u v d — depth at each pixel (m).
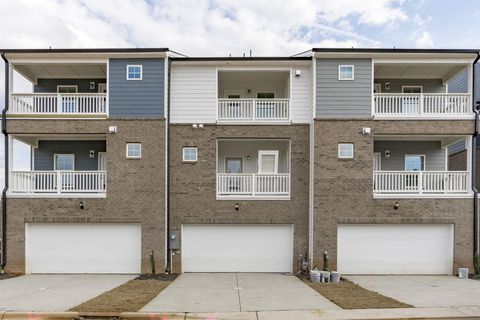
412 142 15.84
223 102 14.76
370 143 13.88
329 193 13.77
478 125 13.88
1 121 13.88
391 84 16.20
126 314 7.75
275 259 14.16
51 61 14.14
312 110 14.13
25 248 13.74
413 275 13.69
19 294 9.91
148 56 14.11
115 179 13.89
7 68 14.05
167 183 14.01
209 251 14.12
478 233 13.77
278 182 14.46
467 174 14.03
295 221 14.16
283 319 7.50
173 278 12.66
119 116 14.03
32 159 15.69
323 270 12.84
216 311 8.01
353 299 9.19
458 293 10.14
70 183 14.30
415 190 13.98
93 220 13.80
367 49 13.81
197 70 14.52
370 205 13.77
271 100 14.60
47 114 13.97
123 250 13.88
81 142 15.80
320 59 14.09
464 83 18.33
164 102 14.06
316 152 13.85
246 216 14.12
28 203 13.80
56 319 7.81
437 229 13.93
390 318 7.62
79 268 13.84
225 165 15.87
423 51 13.85
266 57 14.26
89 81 16.19
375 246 13.85
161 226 13.81
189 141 14.30
